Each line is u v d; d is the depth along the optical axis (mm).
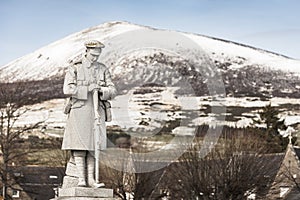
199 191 62594
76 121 17375
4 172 63031
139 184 61125
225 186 62375
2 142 62625
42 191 77000
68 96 17750
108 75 17906
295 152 79125
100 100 17703
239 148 63188
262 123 98438
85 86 17484
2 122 62938
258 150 64875
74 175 17500
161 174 62969
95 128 17422
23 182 76875
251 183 63344
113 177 59594
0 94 63594
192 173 61938
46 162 68438
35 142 65750
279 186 70625
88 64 17688
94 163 17500
